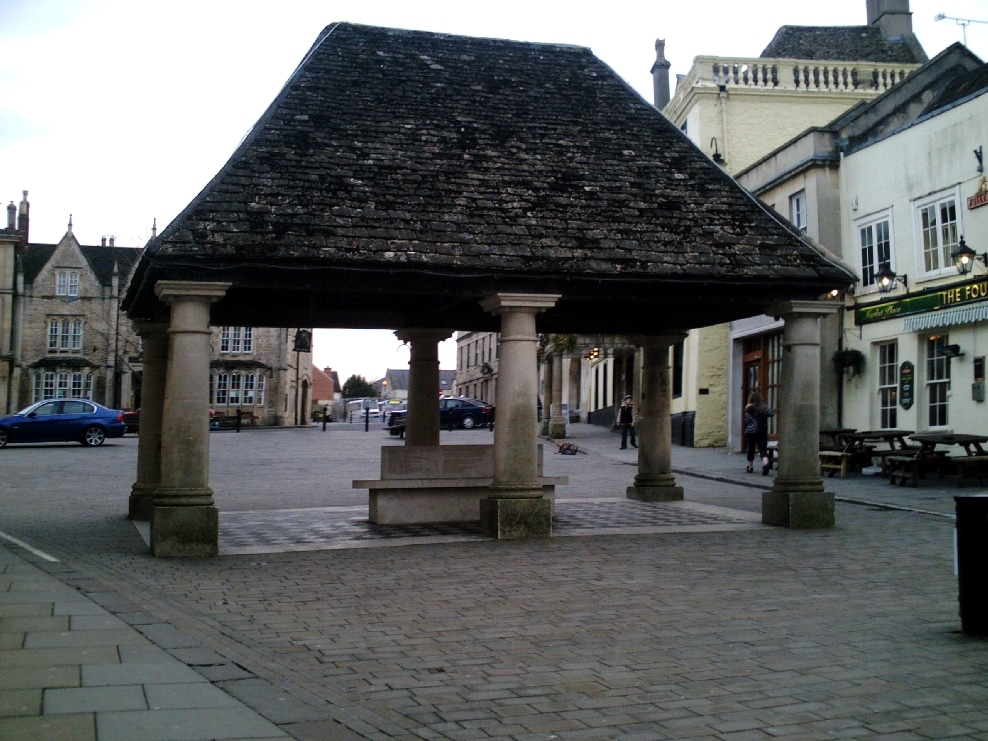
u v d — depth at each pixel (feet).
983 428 63.98
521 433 39.47
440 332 50.65
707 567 32.40
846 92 104.06
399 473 45.01
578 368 191.62
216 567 32.19
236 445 119.03
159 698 16.84
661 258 40.04
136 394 207.62
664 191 43.80
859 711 17.19
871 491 58.49
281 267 35.35
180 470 34.96
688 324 53.42
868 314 76.02
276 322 48.57
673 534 40.52
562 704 17.56
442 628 23.49
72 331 204.85
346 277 36.81
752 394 74.95
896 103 81.15
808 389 43.16
